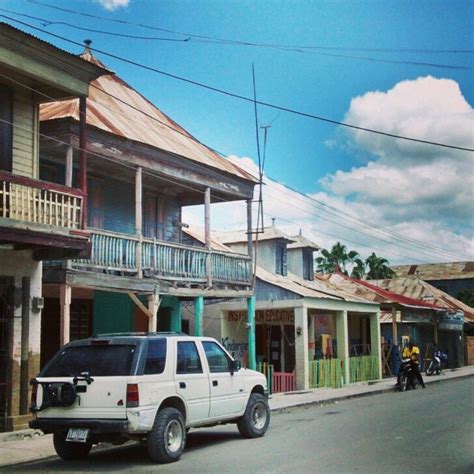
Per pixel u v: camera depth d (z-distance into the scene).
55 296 17.03
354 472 8.66
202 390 10.60
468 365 44.88
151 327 16.34
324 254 71.00
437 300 41.97
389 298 31.55
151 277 16.44
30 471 9.18
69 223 12.80
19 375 12.65
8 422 12.23
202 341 11.05
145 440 10.08
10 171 12.95
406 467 9.00
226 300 23.33
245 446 11.02
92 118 15.27
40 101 13.72
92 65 13.34
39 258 13.16
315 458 9.72
